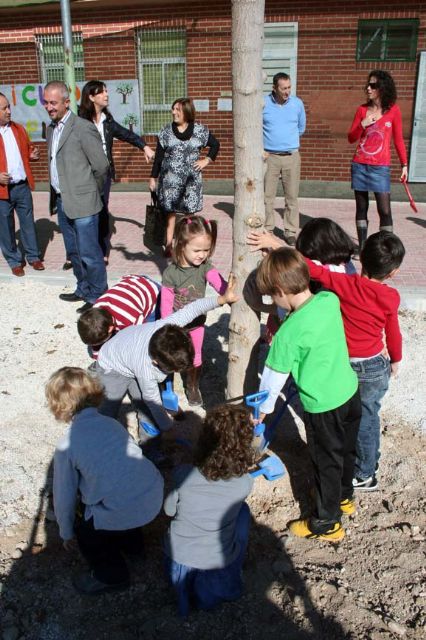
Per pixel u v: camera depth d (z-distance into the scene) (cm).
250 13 309
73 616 294
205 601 289
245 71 318
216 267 721
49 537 340
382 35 1127
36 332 583
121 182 1298
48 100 561
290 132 788
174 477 298
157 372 340
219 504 278
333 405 301
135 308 413
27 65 1262
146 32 1194
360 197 721
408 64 1136
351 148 1197
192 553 282
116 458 283
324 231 337
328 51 1151
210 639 280
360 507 362
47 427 438
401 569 317
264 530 345
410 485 377
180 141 692
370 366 328
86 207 584
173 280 412
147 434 380
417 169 1201
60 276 702
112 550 302
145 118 1257
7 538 338
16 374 508
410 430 432
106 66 1230
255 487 373
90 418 289
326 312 296
